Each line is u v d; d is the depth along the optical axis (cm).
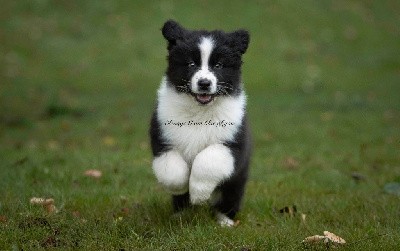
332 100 1966
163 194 890
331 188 984
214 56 750
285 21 2792
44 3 2778
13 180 950
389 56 2588
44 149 1290
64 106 1783
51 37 2528
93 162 1129
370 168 1161
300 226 749
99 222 726
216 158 727
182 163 740
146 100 1948
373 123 1645
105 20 2700
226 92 750
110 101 1928
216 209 805
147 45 2523
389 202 851
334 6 3011
